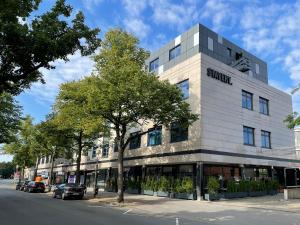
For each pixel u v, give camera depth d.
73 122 26.45
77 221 13.42
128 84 21.25
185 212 17.78
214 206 21.03
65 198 27.75
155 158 31.97
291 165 37.81
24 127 50.03
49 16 11.20
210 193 25.48
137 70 21.98
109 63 23.06
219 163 28.98
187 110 24.14
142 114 23.52
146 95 21.52
